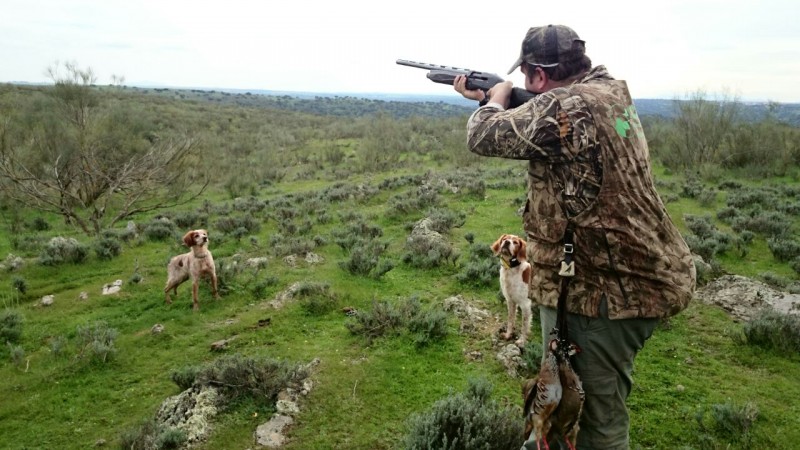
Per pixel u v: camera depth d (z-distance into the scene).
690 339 6.48
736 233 11.84
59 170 17.08
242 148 35.75
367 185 19.88
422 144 38.22
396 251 10.76
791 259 9.70
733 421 4.64
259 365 5.57
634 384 5.47
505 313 7.43
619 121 2.27
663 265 2.31
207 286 9.11
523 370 5.81
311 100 115.50
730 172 22.70
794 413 4.88
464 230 12.11
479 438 3.99
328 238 12.02
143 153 20.34
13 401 5.95
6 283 9.88
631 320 2.37
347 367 5.95
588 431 2.59
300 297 8.23
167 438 4.66
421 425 4.21
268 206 16.59
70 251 11.01
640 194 2.28
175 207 18.91
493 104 2.53
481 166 26.16
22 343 7.52
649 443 4.55
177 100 68.31
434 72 3.12
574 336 2.46
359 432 4.83
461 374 5.78
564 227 2.34
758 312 6.69
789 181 20.81
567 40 2.45
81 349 6.91
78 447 5.07
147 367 6.55
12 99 31.55
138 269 10.50
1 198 17.95
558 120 2.23
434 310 7.21
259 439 4.75
